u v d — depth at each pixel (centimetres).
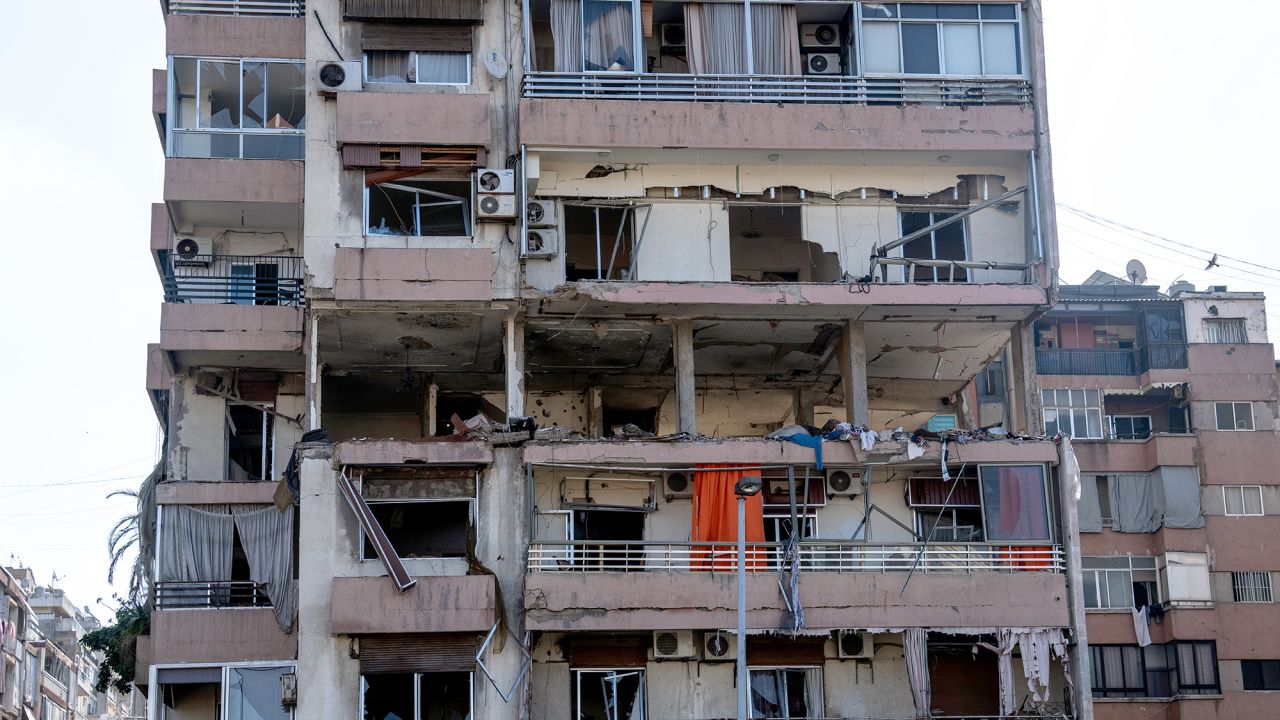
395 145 2839
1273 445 4403
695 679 2722
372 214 2838
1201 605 4231
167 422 3238
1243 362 4481
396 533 2702
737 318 2906
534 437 2750
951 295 2869
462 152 2848
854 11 2966
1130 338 4588
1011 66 2983
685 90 2898
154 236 3161
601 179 2905
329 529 2641
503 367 3112
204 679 2789
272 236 3122
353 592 2586
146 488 3070
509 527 2675
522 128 2833
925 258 2978
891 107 2909
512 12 2933
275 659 2800
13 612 5788
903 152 2909
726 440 2747
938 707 2777
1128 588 4275
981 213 2992
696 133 2861
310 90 2870
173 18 3042
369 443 2666
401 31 2912
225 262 3086
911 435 2770
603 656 2694
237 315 2956
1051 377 4484
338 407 3275
